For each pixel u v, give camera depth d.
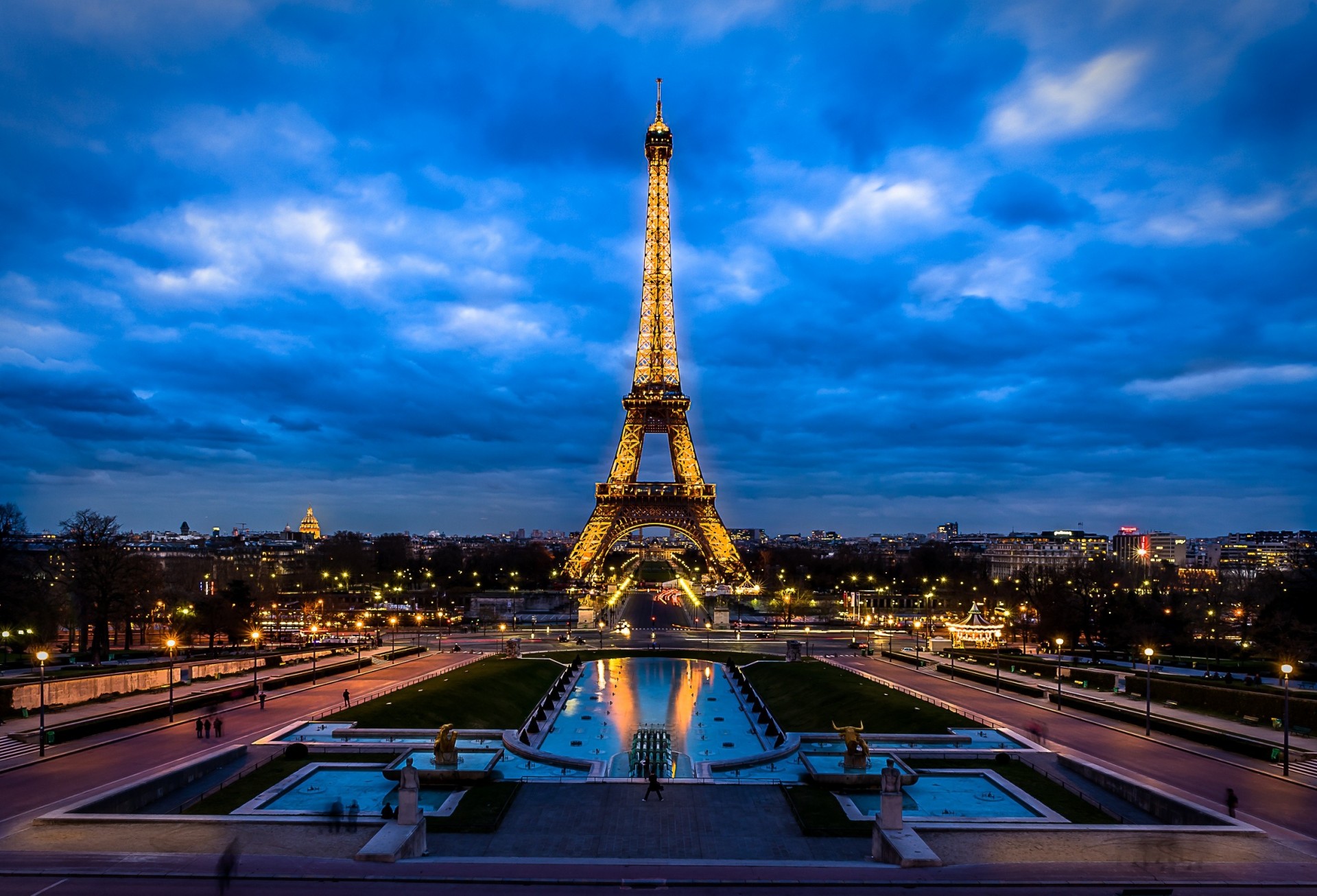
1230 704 128.12
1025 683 163.38
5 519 185.62
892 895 59.25
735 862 64.94
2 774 92.44
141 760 98.62
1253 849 68.31
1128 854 66.81
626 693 172.38
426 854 69.69
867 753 95.00
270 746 106.94
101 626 184.75
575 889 59.62
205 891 57.97
